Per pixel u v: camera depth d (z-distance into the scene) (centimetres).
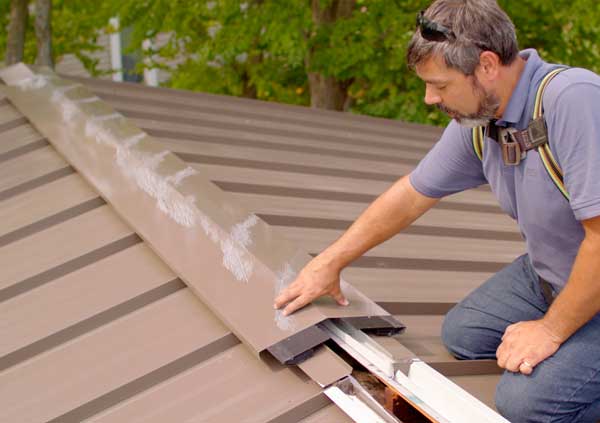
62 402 265
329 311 273
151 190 365
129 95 608
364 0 1248
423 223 430
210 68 1585
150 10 1394
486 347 282
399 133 682
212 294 292
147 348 283
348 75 1292
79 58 1644
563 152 225
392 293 336
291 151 529
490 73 229
